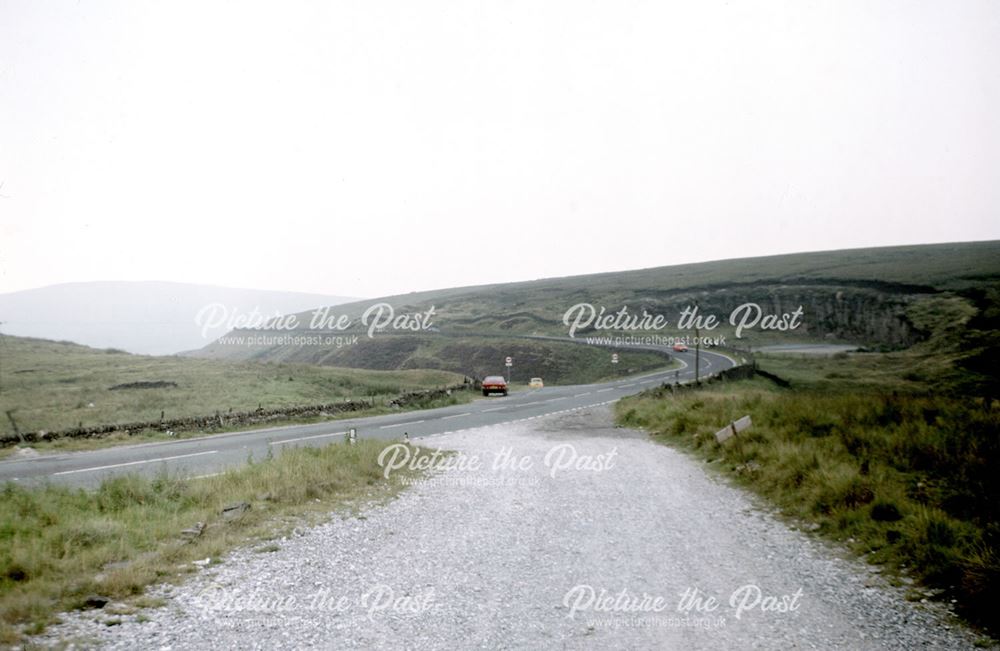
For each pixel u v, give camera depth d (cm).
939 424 1373
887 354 5175
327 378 4428
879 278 8281
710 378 3403
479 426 2448
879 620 614
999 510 860
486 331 11412
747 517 1029
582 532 938
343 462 1371
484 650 536
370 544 864
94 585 649
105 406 2920
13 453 1803
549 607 641
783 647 554
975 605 625
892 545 820
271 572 728
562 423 2512
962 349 4691
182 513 966
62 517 873
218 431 2297
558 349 8062
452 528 960
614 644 556
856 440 1336
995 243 11738
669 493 1217
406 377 5134
